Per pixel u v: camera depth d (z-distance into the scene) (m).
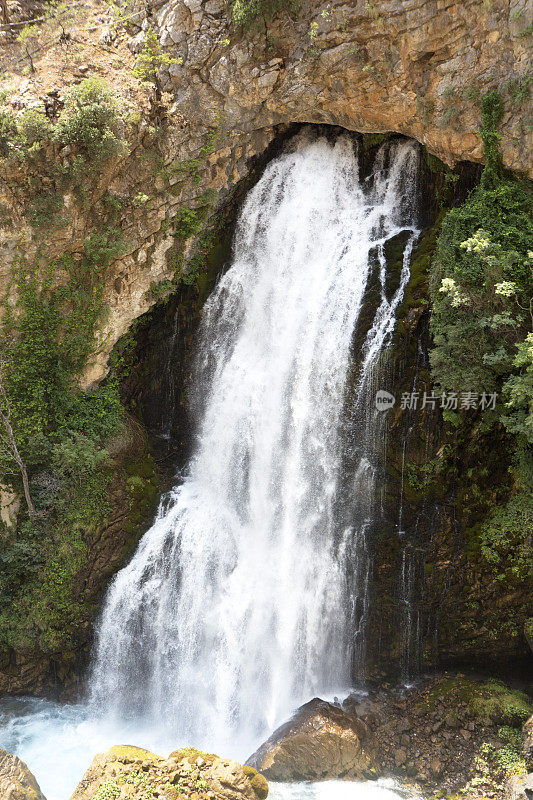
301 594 16.00
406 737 13.72
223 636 15.88
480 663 15.44
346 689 15.71
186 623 16.39
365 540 15.70
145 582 16.84
